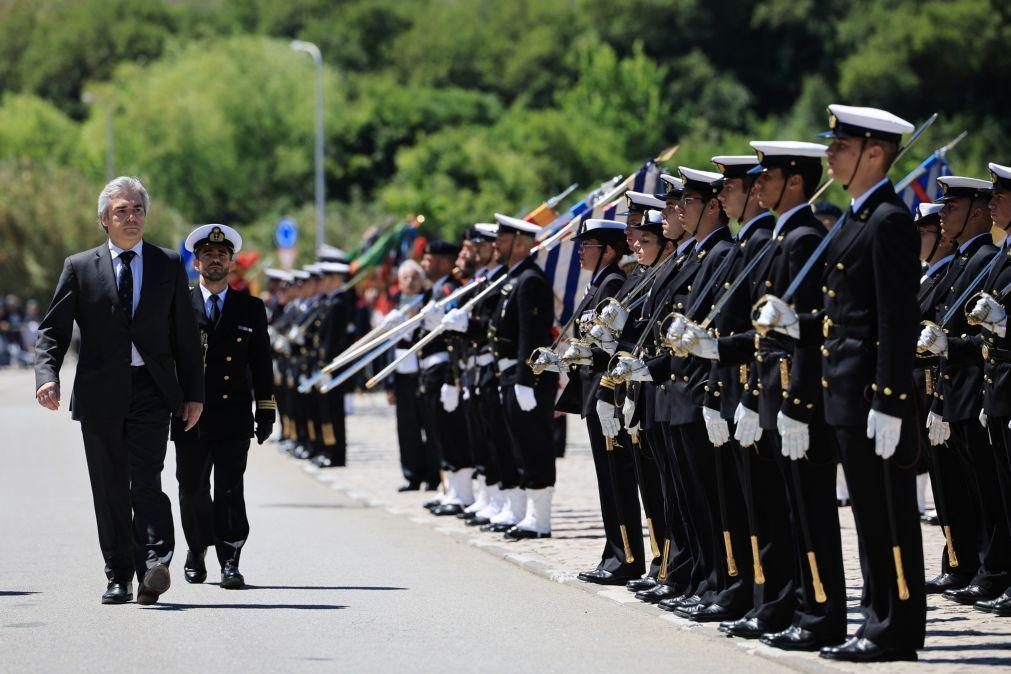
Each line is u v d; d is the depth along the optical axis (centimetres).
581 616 2905
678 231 2930
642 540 3291
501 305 3984
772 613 2652
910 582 2400
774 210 2553
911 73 19438
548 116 19588
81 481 5469
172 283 3038
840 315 2389
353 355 4647
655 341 2888
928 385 3183
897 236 2328
